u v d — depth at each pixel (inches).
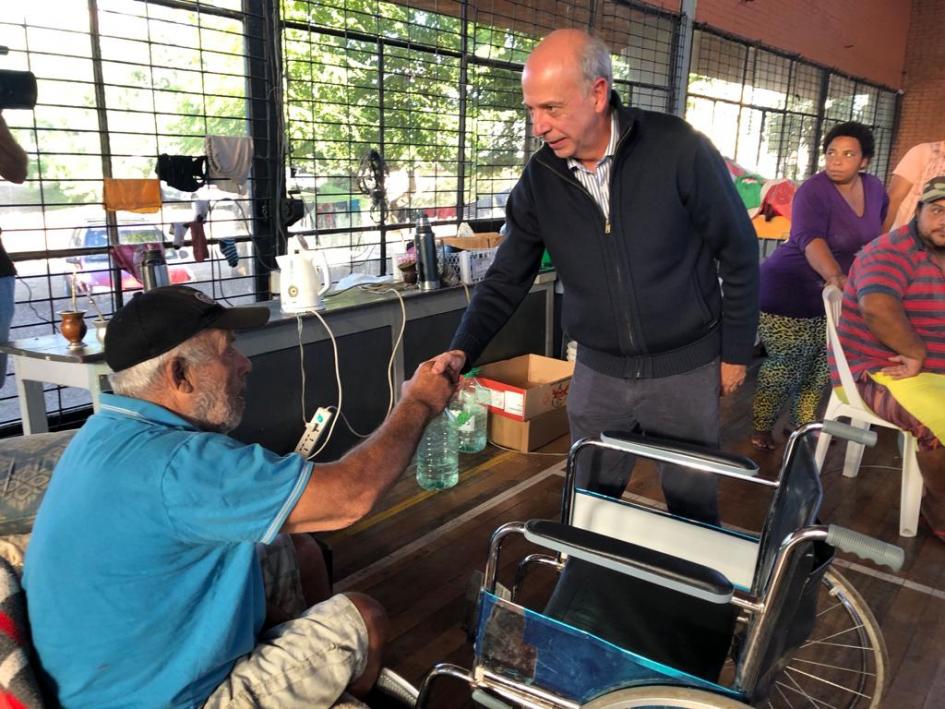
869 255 99.5
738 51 242.5
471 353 73.2
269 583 61.6
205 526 41.9
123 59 106.3
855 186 127.0
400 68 143.6
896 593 88.7
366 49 136.6
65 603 42.0
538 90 59.2
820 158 320.5
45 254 102.3
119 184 101.4
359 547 98.2
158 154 107.1
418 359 131.7
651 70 209.2
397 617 82.7
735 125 254.1
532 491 115.3
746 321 69.0
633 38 201.3
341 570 92.4
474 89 161.8
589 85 59.2
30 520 53.1
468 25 157.5
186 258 118.6
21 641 42.6
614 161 64.2
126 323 44.7
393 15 141.6
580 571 65.4
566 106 59.2
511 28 168.1
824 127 319.3
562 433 138.9
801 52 284.5
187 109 116.1
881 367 101.0
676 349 70.6
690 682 44.4
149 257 94.1
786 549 42.6
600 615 59.2
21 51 93.0
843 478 122.6
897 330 96.1
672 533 64.9
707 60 229.0
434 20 150.3
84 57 99.0
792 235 126.4
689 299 68.3
